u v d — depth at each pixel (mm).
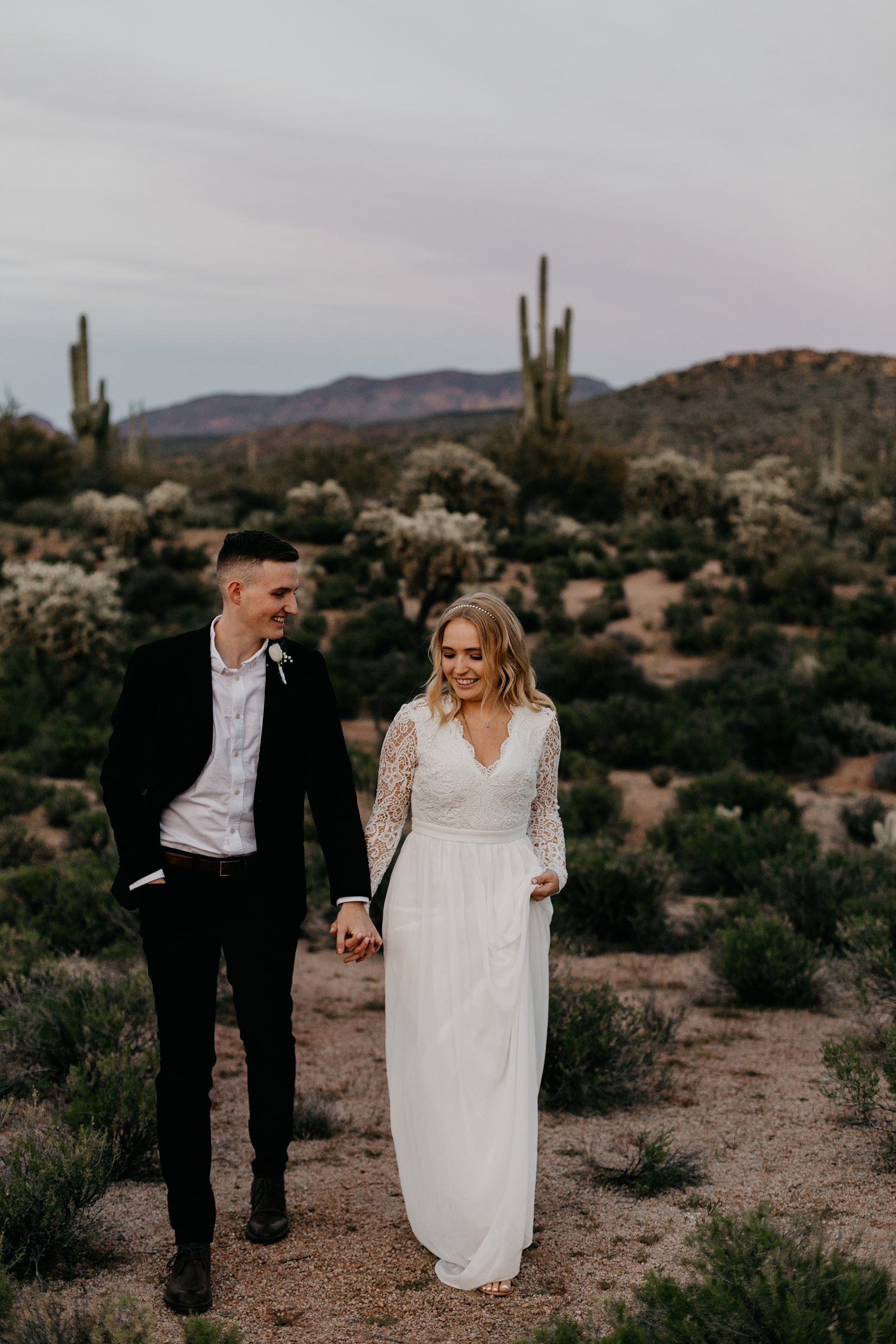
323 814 3223
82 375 48812
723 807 12930
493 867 3166
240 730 3051
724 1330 2338
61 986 5242
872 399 115188
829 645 24375
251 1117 3223
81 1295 2893
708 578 32156
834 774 17812
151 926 3068
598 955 7684
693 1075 4938
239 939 3102
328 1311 2805
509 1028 3006
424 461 38406
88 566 32969
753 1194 3561
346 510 42844
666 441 106188
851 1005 6121
